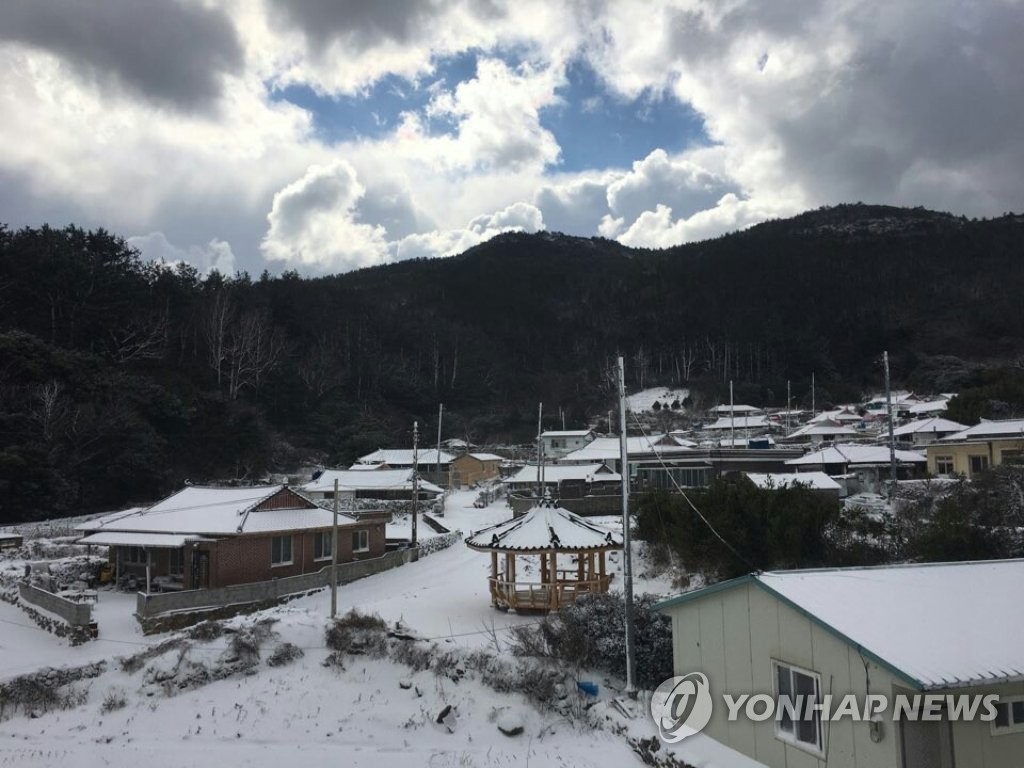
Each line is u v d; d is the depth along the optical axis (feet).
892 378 463.01
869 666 31.94
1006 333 491.31
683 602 45.19
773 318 578.66
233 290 358.84
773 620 38.17
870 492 146.30
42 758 48.26
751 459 170.19
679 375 519.19
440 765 45.47
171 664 61.00
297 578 104.12
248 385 308.19
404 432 344.90
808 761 35.19
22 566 116.88
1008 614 35.29
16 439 172.65
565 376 511.40
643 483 159.22
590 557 82.17
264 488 120.98
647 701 50.31
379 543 130.93
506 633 68.23
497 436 386.52
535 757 46.09
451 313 630.33
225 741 50.57
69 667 62.85
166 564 111.96
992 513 75.77
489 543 80.28
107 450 189.78
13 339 197.06
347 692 56.85
